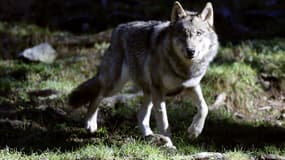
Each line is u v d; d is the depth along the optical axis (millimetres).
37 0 37031
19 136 19266
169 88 17219
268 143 18547
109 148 16750
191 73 16750
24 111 21531
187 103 22797
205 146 18141
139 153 16234
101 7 36625
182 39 16172
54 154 16297
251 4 38531
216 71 25172
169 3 38375
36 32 32188
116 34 19609
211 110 22031
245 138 19312
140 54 18234
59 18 35188
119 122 20875
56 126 20297
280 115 22094
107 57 19703
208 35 16641
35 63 28094
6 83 24969
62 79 26062
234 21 35094
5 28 32656
